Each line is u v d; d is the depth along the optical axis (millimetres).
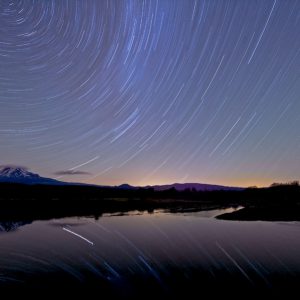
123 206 55125
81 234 22203
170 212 42062
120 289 10156
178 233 22312
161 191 104500
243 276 11352
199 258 14375
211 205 58469
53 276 11602
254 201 66062
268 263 13117
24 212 40469
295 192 70875
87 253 15836
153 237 20766
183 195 96250
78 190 97688
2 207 47812
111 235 21703
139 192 102500
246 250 15930
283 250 15805
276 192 75250
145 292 9859
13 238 20422
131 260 14273
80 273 12055
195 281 10922
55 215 37094
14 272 12141
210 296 9461
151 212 42250
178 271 12242
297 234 21203
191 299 9258
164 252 15906
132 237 20812
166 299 9289
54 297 9375
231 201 71125
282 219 30688
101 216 36125
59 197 75875
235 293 9672
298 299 9148
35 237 20844
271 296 9359
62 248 17219
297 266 12578
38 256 15133
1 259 14422
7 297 9336
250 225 26375
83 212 41500
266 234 21266
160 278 11344
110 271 12359
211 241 18812
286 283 10445
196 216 35688
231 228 24516
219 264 13164
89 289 10125
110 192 98062
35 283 10719
